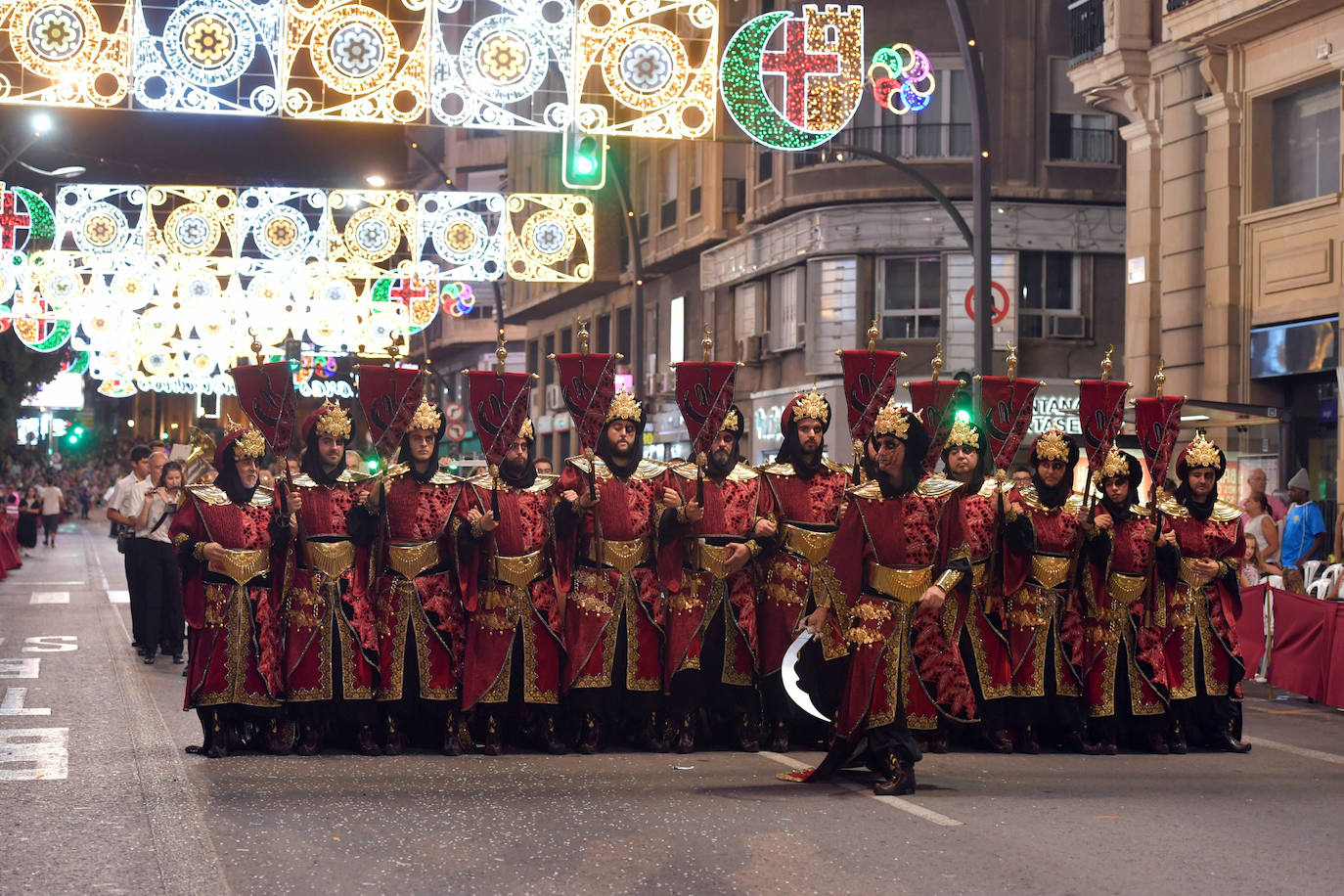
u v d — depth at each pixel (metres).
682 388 9.70
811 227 30.86
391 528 9.51
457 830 7.11
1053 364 30.09
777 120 18.22
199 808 7.55
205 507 9.27
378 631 9.50
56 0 15.47
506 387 9.56
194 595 9.27
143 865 6.35
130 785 8.15
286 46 16.00
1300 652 12.95
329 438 9.46
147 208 26.19
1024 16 30.11
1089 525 9.76
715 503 9.80
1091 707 9.97
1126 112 23.64
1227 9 20.03
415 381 9.59
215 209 26.06
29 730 10.09
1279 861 6.66
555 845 6.81
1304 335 19.75
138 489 14.68
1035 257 30.14
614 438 9.68
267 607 9.36
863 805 7.83
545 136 48.00
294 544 9.43
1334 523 17.75
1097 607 10.02
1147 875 6.36
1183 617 10.14
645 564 9.77
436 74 16.48
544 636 9.62
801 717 9.86
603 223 42.69
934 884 6.17
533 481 9.71
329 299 27.59
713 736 10.20
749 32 18.14
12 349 36.00
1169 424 10.34
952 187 29.80
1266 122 20.78
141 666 14.12
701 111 17.64
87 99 15.49
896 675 8.09
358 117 16.28
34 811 7.43
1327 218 19.47
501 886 6.07
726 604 9.88
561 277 26.27
